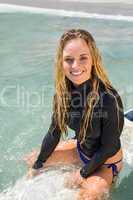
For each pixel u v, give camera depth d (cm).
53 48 601
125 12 743
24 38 646
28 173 321
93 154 296
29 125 411
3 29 690
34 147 372
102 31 663
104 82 270
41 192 300
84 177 290
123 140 362
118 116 271
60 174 314
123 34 648
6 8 793
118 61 555
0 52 595
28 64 554
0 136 391
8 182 322
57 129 305
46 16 746
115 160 296
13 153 364
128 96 459
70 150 324
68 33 264
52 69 536
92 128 279
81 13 748
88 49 261
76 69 261
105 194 285
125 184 318
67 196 289
